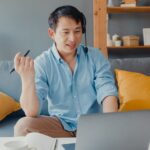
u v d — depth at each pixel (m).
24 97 1.34
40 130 1.36
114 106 1.48
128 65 2.09
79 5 3.34
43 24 3.33
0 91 2.17
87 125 0.83
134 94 1.93
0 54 3.34
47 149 1.01
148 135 0.76
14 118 2.15
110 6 3.07
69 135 1.51
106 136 0.79
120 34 3.42
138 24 3.42
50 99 1.61
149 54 3.46
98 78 1.61
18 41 3.34
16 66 1.31
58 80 1.59
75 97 1.59
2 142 1.07
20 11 3.31
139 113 0.81
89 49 1.70
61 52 1.60
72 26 1.49
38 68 1.58
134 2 3.09
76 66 1.62
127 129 0.78
